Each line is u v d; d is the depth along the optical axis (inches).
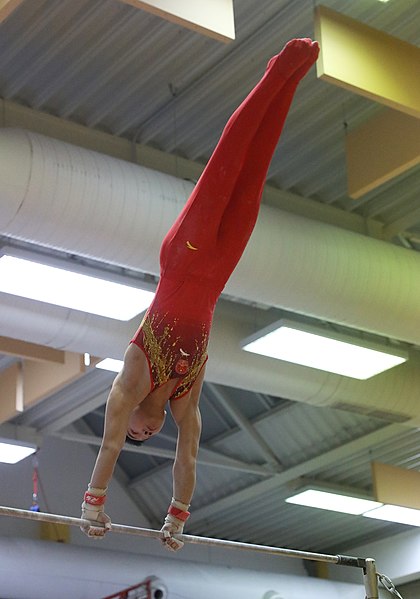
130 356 165.3
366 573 223.5
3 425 455.2
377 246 306.7
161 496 524.7
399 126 274.8
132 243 256.1
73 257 320.5
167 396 168.6
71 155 249.9
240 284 278.5
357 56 239.9
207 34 212.8
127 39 264.7
